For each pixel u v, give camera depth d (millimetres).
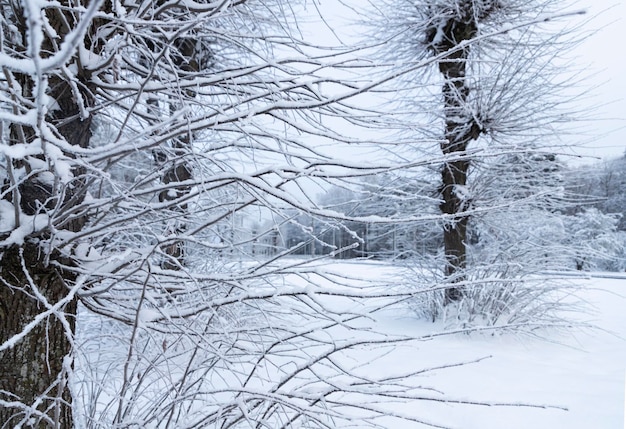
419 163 1845
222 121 1808
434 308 7617
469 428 3213
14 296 2053
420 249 9539
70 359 1721
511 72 7254
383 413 1968
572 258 7738
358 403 2018
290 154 2150
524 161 7746
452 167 7961
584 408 3551
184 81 2166
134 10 2344
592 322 8086
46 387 2096
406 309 8453
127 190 1949
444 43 7746
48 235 2066
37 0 871
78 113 2248
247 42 2871
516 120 7535
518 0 7340
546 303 6934
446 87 7531
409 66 1922
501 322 6500
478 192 7992
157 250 1985
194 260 4793
